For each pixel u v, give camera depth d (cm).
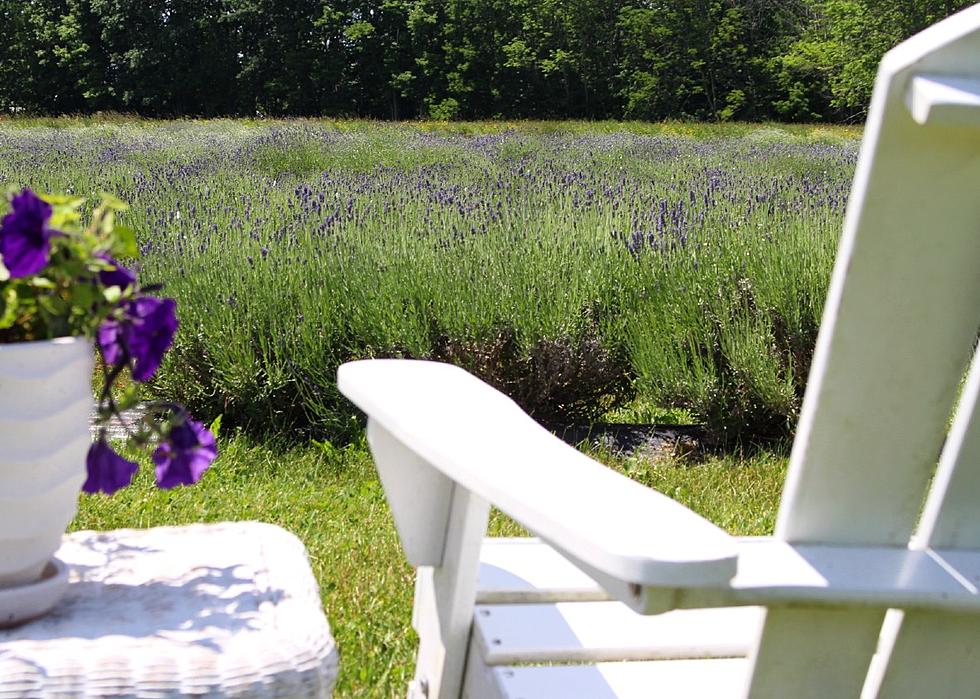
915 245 73
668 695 116
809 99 4472
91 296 99
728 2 4625
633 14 4750
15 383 93
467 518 126
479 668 126
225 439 399
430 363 130
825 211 515
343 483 355
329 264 441
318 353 403
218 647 95
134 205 635
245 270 439
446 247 469
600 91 4953
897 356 77
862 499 83
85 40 5109
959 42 66
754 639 87
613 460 391
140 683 89
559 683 117
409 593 246
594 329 442
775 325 425
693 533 74
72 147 1491
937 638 88
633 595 74
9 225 94
